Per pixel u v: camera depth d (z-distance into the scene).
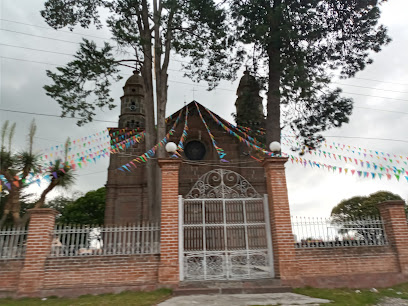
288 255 7.82
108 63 14.36
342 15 14.66
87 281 7.38
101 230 7.94
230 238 8.38
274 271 7.99
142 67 17.02
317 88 14.14
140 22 16.66
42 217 7.73
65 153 11.78
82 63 14.12
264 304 6.00
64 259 7.52
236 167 19.89
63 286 7.27
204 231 8.23
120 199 18.81
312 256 8.01
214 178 9.28
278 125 14.73
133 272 7.59
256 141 17.33
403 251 8.21
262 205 8.70
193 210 8.52
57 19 14.94
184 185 19.42
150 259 7.75
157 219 13.74
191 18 15.30
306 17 13.77
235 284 7.46
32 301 6.71
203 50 15.83
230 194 8.87
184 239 8.22
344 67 15.65
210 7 14.62
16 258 7.46
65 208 31.16
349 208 23.70
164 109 15.93
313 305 5.93
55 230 7.84
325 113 14.94
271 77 15.34
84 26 15.76
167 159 8.55
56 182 11.64
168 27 15.82
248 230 8.44
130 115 22.16
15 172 10.99
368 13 13.84
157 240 8.16
